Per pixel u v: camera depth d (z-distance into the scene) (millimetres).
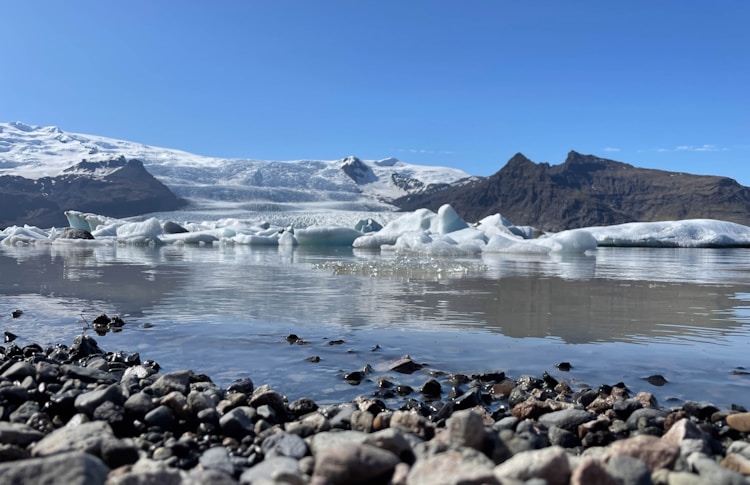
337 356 3604
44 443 1964
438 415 2623
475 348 3816
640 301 6004
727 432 2396
